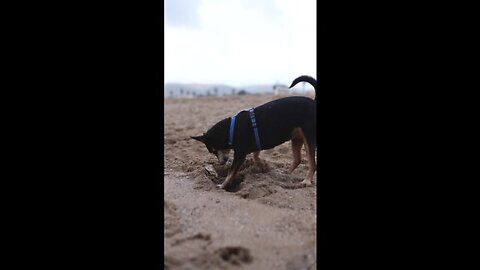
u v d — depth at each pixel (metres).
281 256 1.81
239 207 2.16
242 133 2.52
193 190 2.41
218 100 8.33
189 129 4.46
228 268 1.74
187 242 1.87
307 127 2.49
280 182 2.55
